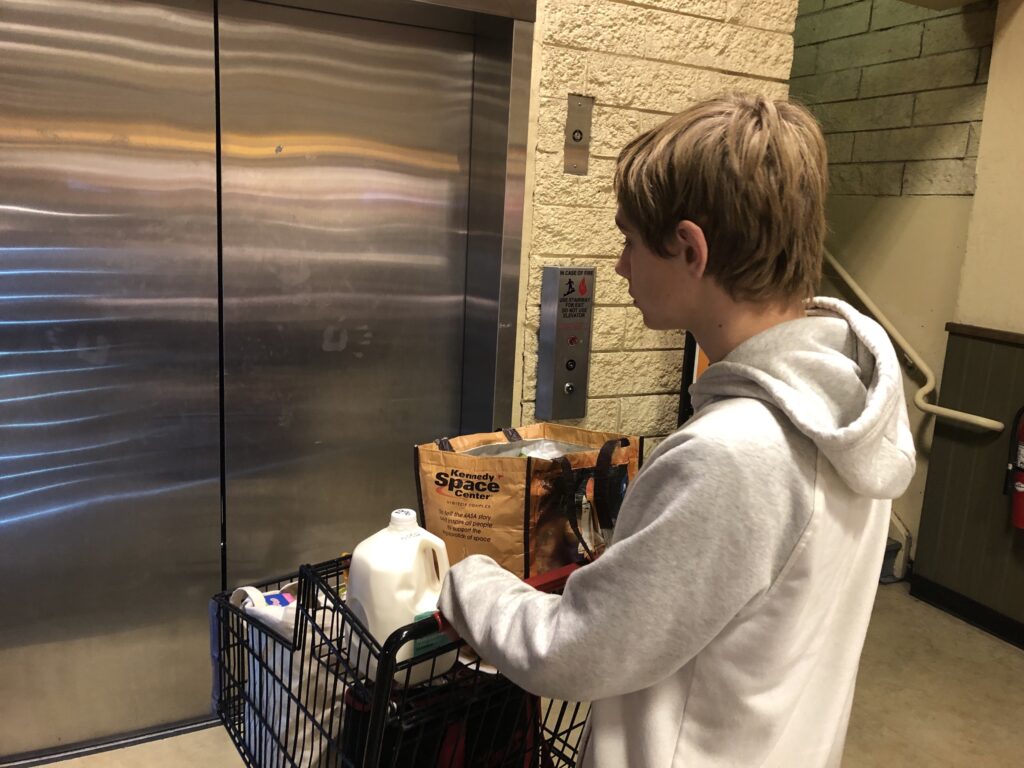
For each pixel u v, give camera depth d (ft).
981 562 10.39
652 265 2.88
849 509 2.74
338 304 7.23
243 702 4.35
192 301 6.66
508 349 7.25
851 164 12.32
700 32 7.42
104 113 6.07
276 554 7.46
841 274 12.16
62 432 6.41
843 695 3.17
